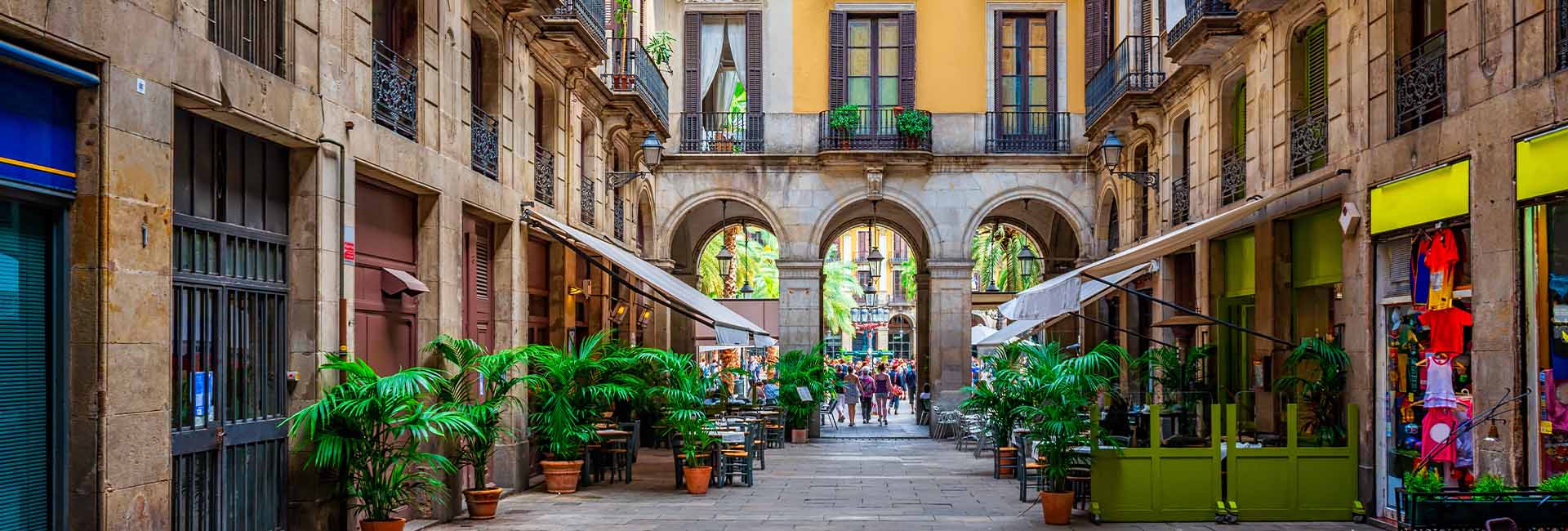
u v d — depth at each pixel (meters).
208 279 8.02
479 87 13.84
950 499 13.62
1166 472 11.53
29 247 6.37
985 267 43.41
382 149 10.31
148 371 6.94
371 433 9.14
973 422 20.30
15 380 6.25
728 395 21.83
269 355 8.94
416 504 10.36
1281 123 13.80
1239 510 11.45
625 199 22.05
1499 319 9.09
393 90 10.80
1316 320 13.34
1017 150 24.92
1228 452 11.51
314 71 9.14
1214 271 16.55
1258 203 12.76
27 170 6.14
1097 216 24.27
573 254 17.67
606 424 17.05
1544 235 8.57
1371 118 11.45
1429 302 10.24
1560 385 8.41
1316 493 11.52
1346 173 11.94
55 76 6.25
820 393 23.80
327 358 9.23
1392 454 11.03
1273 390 12.66
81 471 6.50
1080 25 25.20
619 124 20.08
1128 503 11.50
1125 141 21.67
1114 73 20.81
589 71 17.44
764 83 25.36
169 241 7.16
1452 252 9.87
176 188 7.67
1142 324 21.94
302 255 9.20
